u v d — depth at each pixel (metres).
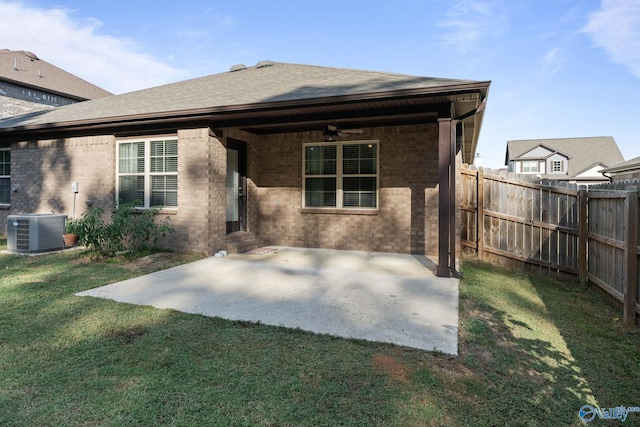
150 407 2.50
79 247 8.73
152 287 5.42
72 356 3.22
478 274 6.44
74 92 20.34
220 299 4.85
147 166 8.63
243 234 9.14
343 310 4.43
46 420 2.36
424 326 3.91
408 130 8.26
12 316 4.15
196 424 2.33
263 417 2.41
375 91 5.88
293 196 9.27
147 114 7.76
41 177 9.89
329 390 2.71
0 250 8.47
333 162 8.95
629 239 4.39
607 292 5.27
